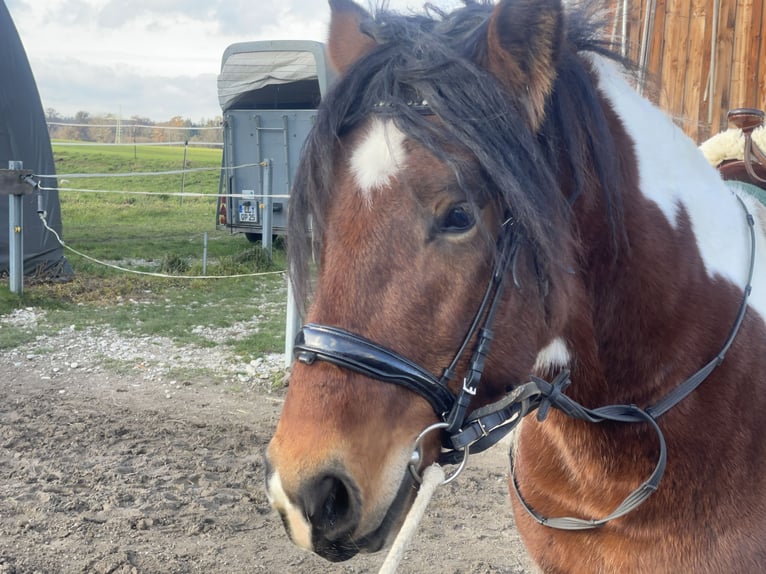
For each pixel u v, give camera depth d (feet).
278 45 37.88
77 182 75.87
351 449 4.89
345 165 5.13
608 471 6.24
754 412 6.21
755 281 6.77
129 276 32.19
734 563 5.97
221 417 17.19
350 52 6.48
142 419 16.89
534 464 6.93
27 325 24.25
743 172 8.58
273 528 12.32
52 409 17.38
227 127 40.57
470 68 5.08
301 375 5.06
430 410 5.13
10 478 13.62
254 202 40.68
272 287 31.78
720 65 21.38
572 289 5.47
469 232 4.98
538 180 5.08
